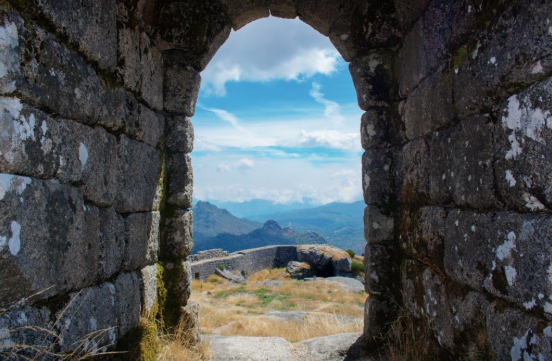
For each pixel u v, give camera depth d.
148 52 4.32
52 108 2.48
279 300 14.48
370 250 4.96
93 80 3.04
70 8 2.70
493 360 2.65
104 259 3.25
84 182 2.91
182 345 4.67
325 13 5.12
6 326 2.07
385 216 4.94
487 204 2.76
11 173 2.14
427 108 3.81
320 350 5.03
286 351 4.96
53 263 2.48
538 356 2.19
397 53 4.84
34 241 2.29
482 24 2.84
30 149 2.26
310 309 12.77
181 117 5.04
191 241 5.16
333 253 27.55
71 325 2.68
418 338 4.07
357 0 4.98
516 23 2.42
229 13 5.12
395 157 4.93
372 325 4.88
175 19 4.78
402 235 4.60
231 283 22.56
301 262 27.14
